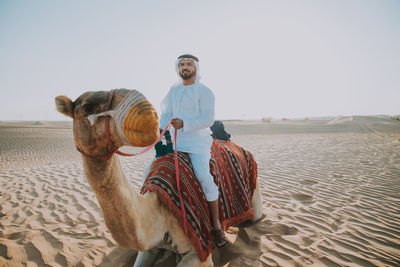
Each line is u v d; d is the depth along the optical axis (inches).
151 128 49.3
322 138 749.9
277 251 124.9
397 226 153.9
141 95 51.9
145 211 76.0
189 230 88.0
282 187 233.9
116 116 50.3
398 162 337.4
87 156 56.8
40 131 1104.8
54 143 764.6
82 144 54.7
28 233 146.0
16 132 1010.7
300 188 230.1
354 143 578.9
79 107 53.4
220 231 103.7
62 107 53.4
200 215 94.8
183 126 93.4
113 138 52.3
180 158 102.2
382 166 314.5
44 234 145.1
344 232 145.5
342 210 177.8
